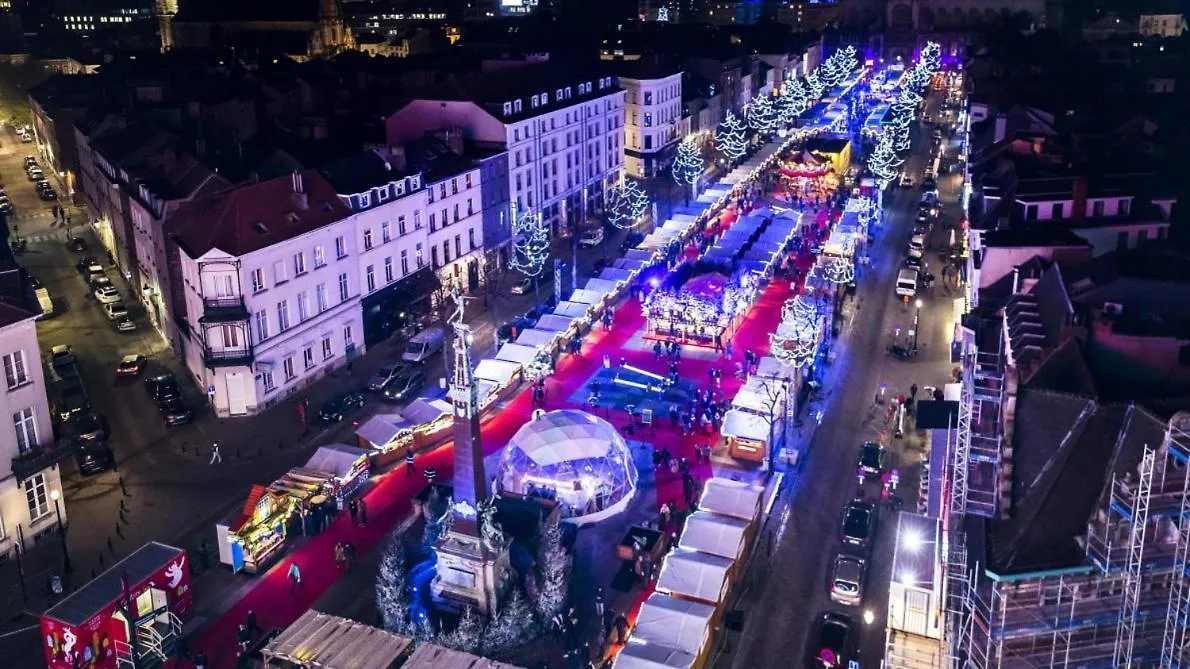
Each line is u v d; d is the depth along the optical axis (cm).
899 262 11419
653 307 9319
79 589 5200
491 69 13988
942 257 11356
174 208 8500
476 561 5322
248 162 9894
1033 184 9019
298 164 9738
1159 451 4091
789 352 7681
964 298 9781
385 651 4834
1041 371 5191
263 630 5394
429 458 7256
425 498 6450
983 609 4156
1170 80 15175
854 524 6144
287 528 6241
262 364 7781
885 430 7456
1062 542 4075
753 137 17688
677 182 14825
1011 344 6159
